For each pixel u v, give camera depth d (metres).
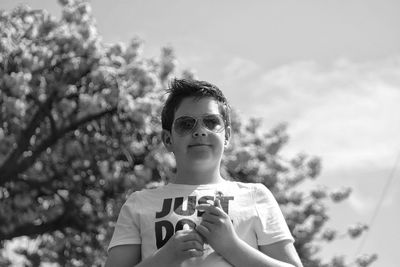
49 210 15.73
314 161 17.56
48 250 16.50
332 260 18.22
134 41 14.97
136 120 13.91
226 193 3.13
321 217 17.77
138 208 3.16
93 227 15.61
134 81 14.44
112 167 14.98
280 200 17.12
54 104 14.62
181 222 3.04
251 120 17.27
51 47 14.48
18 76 13.70
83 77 14.73
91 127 15.12
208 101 3.25
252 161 16.59
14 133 14.52
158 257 2.86
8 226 15.43
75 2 14.70
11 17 14.34
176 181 3.25
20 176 15.29
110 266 3.08
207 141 3.18
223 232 2.87
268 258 2.89
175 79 3.38
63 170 15.50
